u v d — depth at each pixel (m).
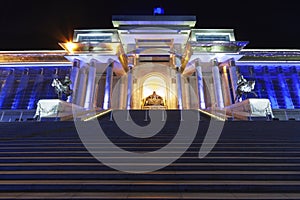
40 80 26.70
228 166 5.71
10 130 10.32
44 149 7.24
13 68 27.45
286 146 7.64
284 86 25.83
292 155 6.71
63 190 4.64
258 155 6.71
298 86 25.86
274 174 5.16
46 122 11.76
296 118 23.47
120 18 28.00
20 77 26.94
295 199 4.07
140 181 5.01
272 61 26.38
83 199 4.09
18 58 26.77
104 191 4.62
